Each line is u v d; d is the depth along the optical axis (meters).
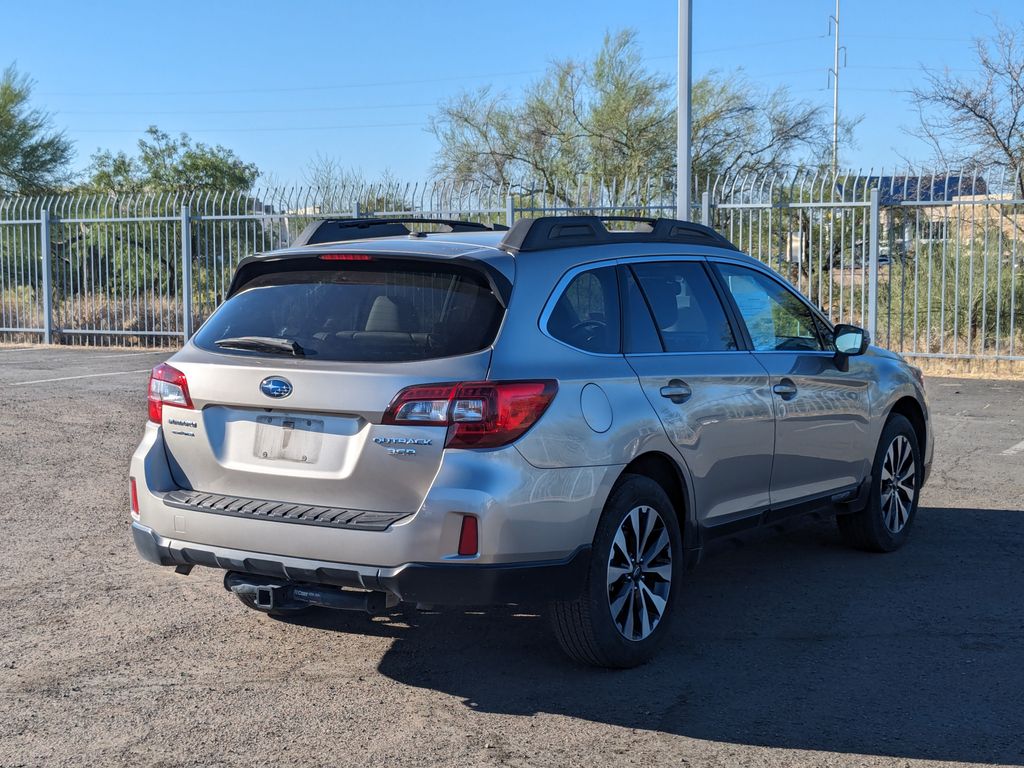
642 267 4.98
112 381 14.17
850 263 15.33
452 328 4.17
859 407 6.03
